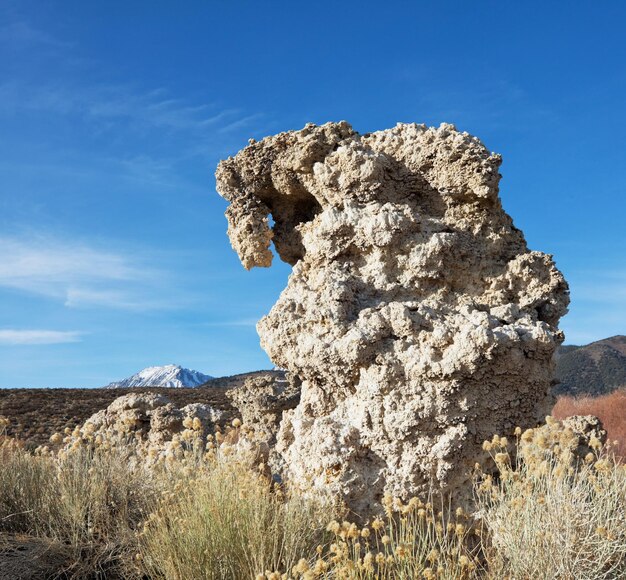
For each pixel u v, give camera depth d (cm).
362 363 505
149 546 456
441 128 593
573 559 378
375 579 365
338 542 389
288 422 584
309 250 591
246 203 659
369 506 483
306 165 618
